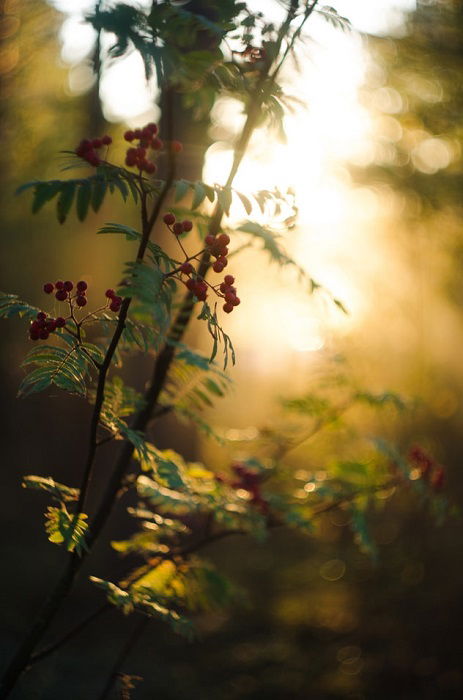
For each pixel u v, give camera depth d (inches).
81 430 374.3
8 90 277.4
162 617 74.2
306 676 224.1
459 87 219.6
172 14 60.3
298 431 122.5
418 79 224.2
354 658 231.1
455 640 224.5
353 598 265.4
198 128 137.8
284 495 104.2
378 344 267.0
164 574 88.2
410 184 239.6
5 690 67.2
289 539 354.9
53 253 357.1
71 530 62.1
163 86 56.3
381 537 277.4
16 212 331.9
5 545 316.2
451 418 288.2
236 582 301.9
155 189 57.2
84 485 63.8
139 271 53.0
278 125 71.1
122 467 75.5
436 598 237.1
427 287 282.0
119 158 221.1
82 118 297.6
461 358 311.9
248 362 532.7
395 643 233.5
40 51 254.2
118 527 270.2
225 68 68.4
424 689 211.2
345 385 120.2
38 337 57.6
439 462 280.5
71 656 235.1
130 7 54.6
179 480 74.9
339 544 315.9
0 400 394.0
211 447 286.7
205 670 233.9
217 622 271.6
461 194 233.9
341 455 122.7
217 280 264.5
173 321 78.9
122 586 82.9
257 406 540.1
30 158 313.6
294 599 279.4
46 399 386.0
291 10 68.2
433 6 209.8
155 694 214.2
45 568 296.0
